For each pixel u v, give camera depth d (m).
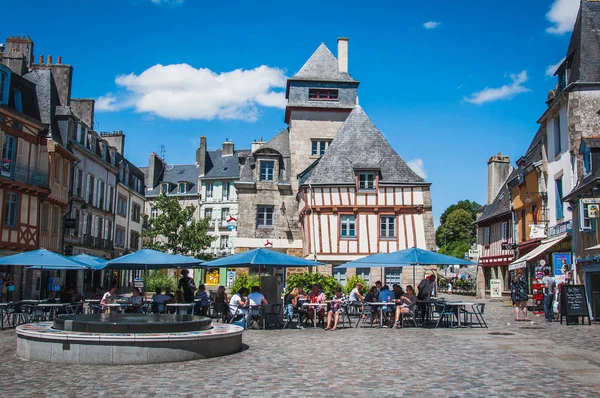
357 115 29.62
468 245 73.00
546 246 20.77
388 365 8.71
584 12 21.14
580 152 19.03
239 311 14.93
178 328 9.74
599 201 16.44
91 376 7.80
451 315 14.99
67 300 16.72
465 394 6.66
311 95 33.31
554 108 21.50
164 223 32.38
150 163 60.16
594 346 10.79
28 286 25.98
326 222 27.20
